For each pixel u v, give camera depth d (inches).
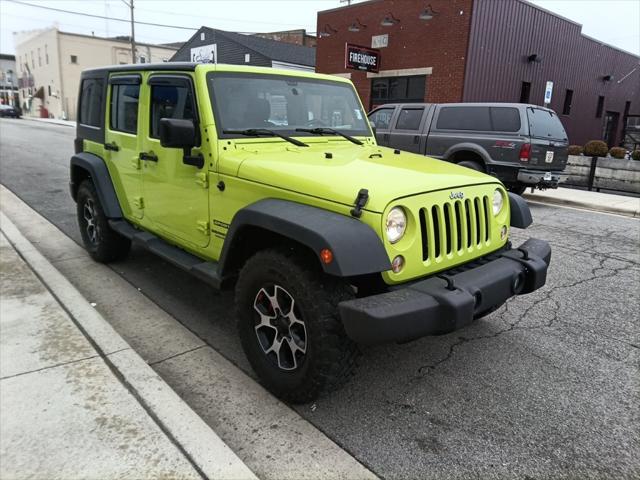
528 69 720.3
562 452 102.7
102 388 113.6
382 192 102.9
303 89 154.8
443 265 113.5
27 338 135.2
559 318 170.1
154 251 157.2
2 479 86.1
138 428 100.3
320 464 97.2
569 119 862.5
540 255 130.0
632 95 1041.5
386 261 98.8
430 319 98.7
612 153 488.1
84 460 91.3
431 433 107.7
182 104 140.6
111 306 168.6
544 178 361.7
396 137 438.0
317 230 97.1
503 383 128.0
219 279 126.8
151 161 158.2
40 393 110.7
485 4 618.8
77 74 1951.3
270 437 104.6
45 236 249.4
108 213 187.6
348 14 748.6
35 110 2220.7
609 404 120.0
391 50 698.8
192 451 94.5
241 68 141.9
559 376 132.0
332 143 151.6
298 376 109.4
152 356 136.8
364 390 123.3
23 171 467.8
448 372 132.7
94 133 200.7
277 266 108.3
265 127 142.5
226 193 127.9
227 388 122.0
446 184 115.2
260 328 119.8
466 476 95.5
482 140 380.5
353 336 95.5
